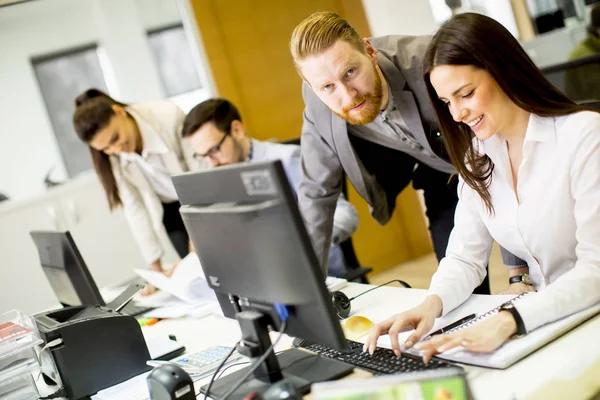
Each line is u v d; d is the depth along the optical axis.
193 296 2.46
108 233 4.25
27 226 4.05
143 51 6.94
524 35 5.76
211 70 4.43
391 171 2.37
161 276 2.63
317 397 1.02
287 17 4.67
